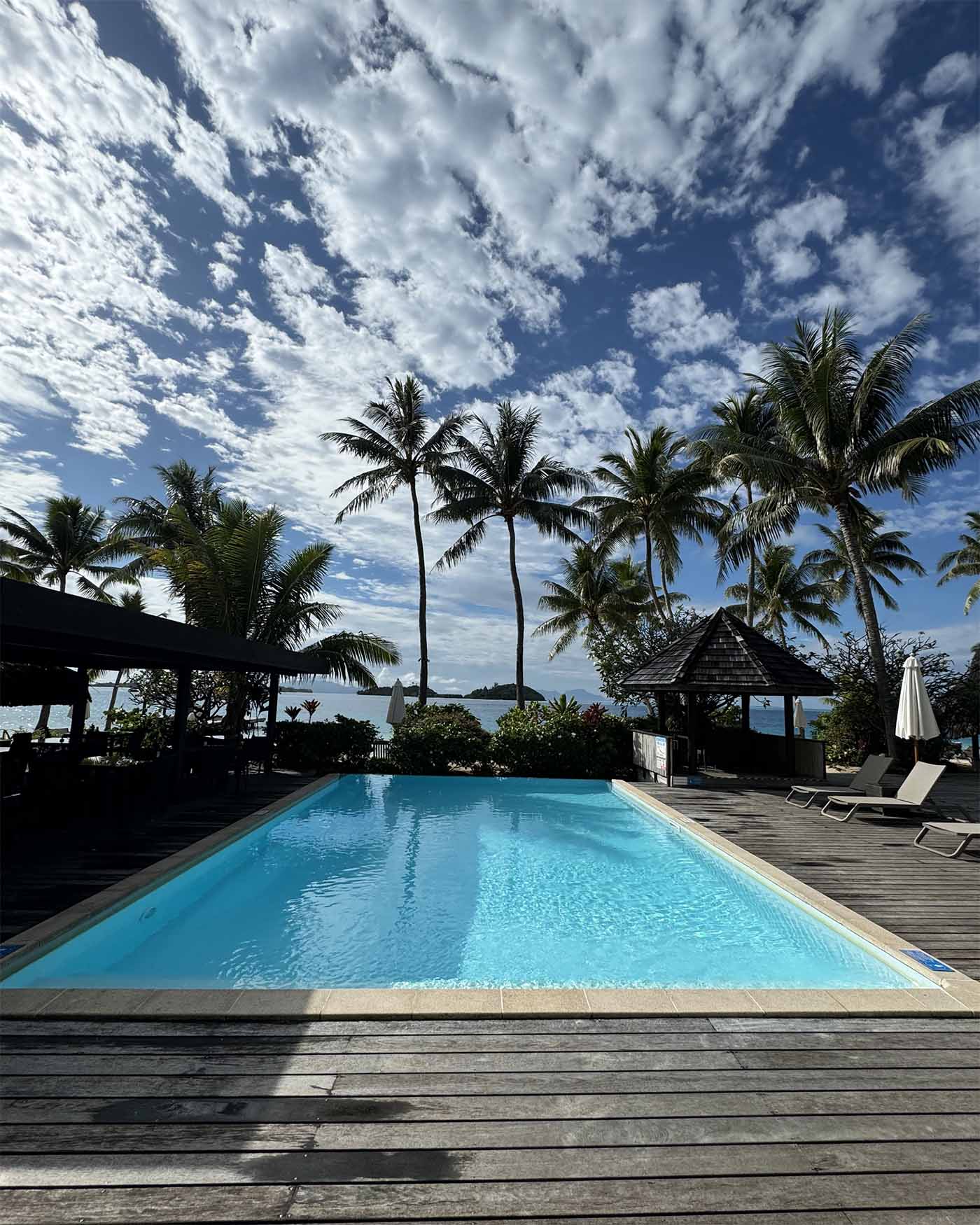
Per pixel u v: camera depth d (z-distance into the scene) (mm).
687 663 14969
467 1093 2846
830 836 8961
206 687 17297
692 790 13227
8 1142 2426
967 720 18109
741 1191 2270
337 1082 2914
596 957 5359
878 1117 2736
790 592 30641
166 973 4961
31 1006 3512
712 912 6535
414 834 10008
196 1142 2455
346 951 5449
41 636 7203
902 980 4629
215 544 17219
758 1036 3463
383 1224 2088
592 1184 2289
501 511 25641
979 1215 2189
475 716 18328
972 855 7891
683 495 26141
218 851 7660
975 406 16375
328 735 16094
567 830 10398
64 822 8766
